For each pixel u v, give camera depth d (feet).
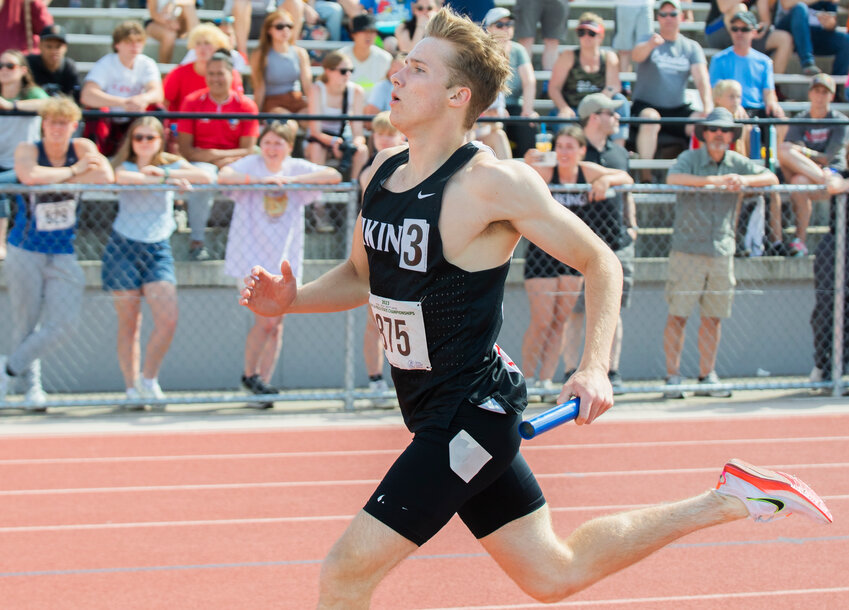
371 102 57.36
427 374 17.48
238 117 47.11
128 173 46.60
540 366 51.60
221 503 35.53
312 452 42.57
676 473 39.47
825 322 53.36
